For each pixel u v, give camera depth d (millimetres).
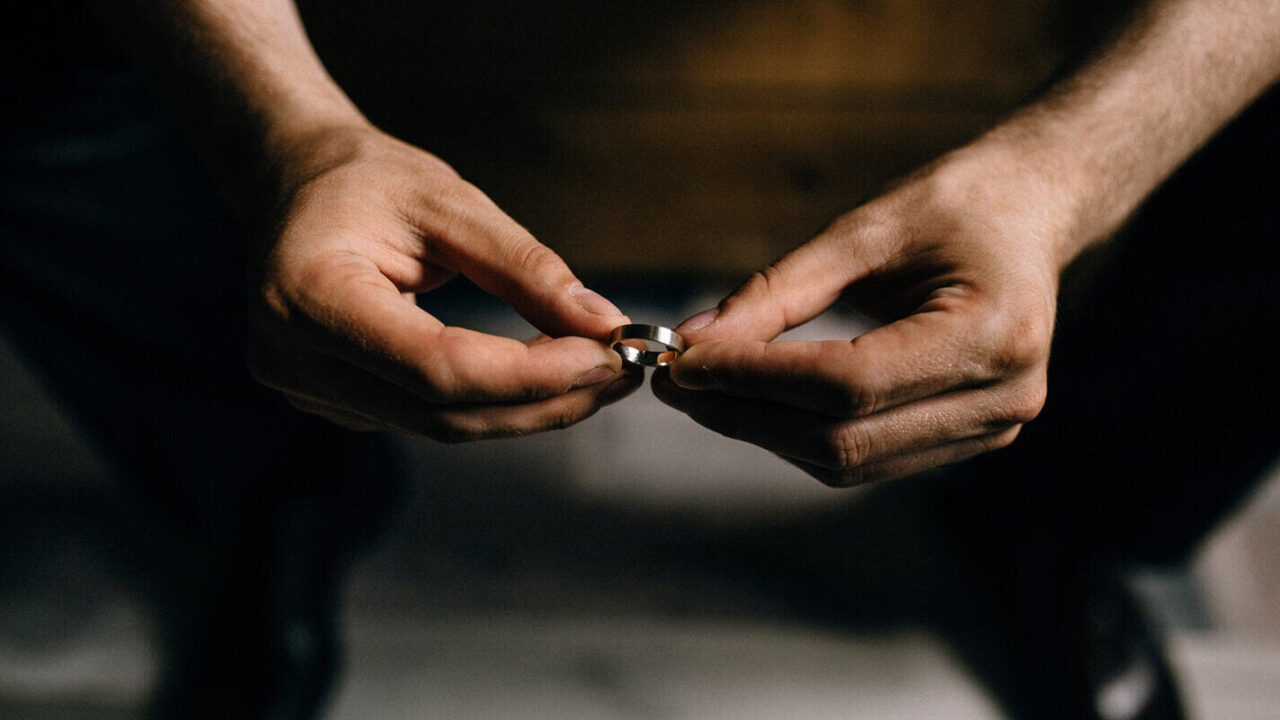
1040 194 406
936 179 407
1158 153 426
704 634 648
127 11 445
